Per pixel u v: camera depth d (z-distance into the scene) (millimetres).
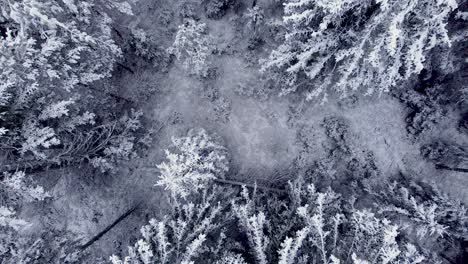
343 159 14062
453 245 12281
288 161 14078
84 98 13219
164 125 14336
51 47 8820
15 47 8391
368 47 10508
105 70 12719
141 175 13938
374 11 9453
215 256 9805
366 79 11273
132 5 14906
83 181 13461
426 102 13859
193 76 14531
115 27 14500
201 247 9836
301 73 13266
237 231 11742
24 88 9156
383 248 7898
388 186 13180
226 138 14258
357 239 8977
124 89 14430
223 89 14586
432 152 13938
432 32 9539
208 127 14320
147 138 13953
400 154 14219
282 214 10883
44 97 9562
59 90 12492
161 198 13773
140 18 14906
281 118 14391
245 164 14039
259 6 14633
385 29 9297
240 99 14516
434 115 13688
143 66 14586
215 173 12453
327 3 8695
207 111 14414
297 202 10945
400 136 14297
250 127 14352
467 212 11969
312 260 9383
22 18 8750
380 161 14148
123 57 14164
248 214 10367
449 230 11961
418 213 11391
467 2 11266
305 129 14203
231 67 14648
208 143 11906
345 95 12367
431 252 12273
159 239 8891
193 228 10109
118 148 12445
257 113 14438
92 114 11008
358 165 13953
